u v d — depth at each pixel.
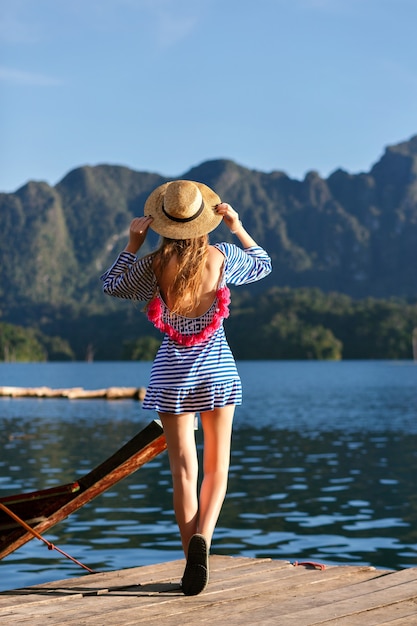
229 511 11.75
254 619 3.87
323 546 9.32
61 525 10.71
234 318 189.75
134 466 4.60
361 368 125.31
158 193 4.27
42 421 30.34
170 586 4.54
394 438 23.98
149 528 10.38
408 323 186.50
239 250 4.31
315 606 4.08
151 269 4.17
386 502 12.45
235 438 24.45
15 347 197.38
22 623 3.87
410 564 8.38
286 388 64.00
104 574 4.87
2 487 13.74
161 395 4.16
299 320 187.38
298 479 15.18
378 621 3.81
